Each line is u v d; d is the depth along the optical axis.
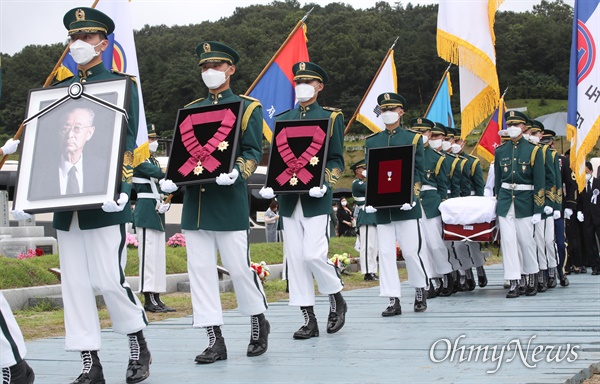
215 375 6.73
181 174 7.46
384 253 10.94
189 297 14.77
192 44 76.88
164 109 68.06
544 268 14.12
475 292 14.41
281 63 15.09
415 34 87.81
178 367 7.19
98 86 6.46
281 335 9.10
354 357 7.39
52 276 14.47
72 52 6.58
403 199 10.84
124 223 6.40
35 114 6.51
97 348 6.41
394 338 8.54
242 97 7.77
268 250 21.41
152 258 12.34
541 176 13.23
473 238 13.20
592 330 8.76
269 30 85.06
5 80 62.44
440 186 13.71
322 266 8.81
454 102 76.88
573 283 16.25
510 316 10.35
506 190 13.38
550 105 82.56
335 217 27.58
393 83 17.34
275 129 9.05
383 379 6.27
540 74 89.31
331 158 9.00
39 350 8.46
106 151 6.29
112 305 6.43
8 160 33.47
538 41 90.06
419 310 11.27
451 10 16.44
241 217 7.52
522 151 13.37
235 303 13.36
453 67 83.19
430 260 13.56
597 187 18.58
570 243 18.83
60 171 6.35
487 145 21.02
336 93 78.62
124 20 12.86
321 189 8.65
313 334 8.84
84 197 6.24
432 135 13.84
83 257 6.41
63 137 6.42
